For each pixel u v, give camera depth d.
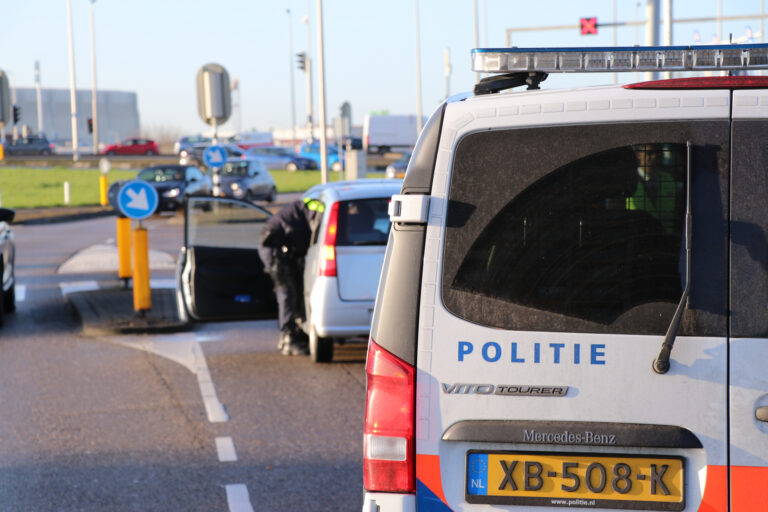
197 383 12.02
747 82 4.14
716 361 4.14
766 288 4.11
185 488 8.04
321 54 41.06
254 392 11.49
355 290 12.25
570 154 4.24
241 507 7.57
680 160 4.17
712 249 4.14
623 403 4.19
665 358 4.13
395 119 98.00
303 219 13.36
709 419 4.14
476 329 4.27
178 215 45.06
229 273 13.76
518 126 4.27
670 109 4.17
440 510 4.32
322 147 41.44
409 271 4.32
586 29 38.94
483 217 4.28
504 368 4.25
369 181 13.52
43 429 9.92
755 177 4.12
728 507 4.16
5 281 17.12
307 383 11.92
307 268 13.02
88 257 26.88
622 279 4.21
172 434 9.70
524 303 4.25
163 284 21.20
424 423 4.32
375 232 12.37
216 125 25.16
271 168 82.50
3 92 21.97
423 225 4.33
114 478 8.32
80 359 13.63
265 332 15.79
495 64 4.51
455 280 4.30
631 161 4.21
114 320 16.30
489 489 4.30
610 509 4.23
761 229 4.12
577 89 4.26
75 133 97.94
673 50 4.44
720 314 4.13
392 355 4.33
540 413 4.23
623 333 4.19
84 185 63.72
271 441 9.41
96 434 9.72
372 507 4.37
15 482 8.23
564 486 4.25
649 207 4.20
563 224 4.24
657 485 4.21
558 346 4.22
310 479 8.26
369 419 4.37
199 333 15.73
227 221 13.78
